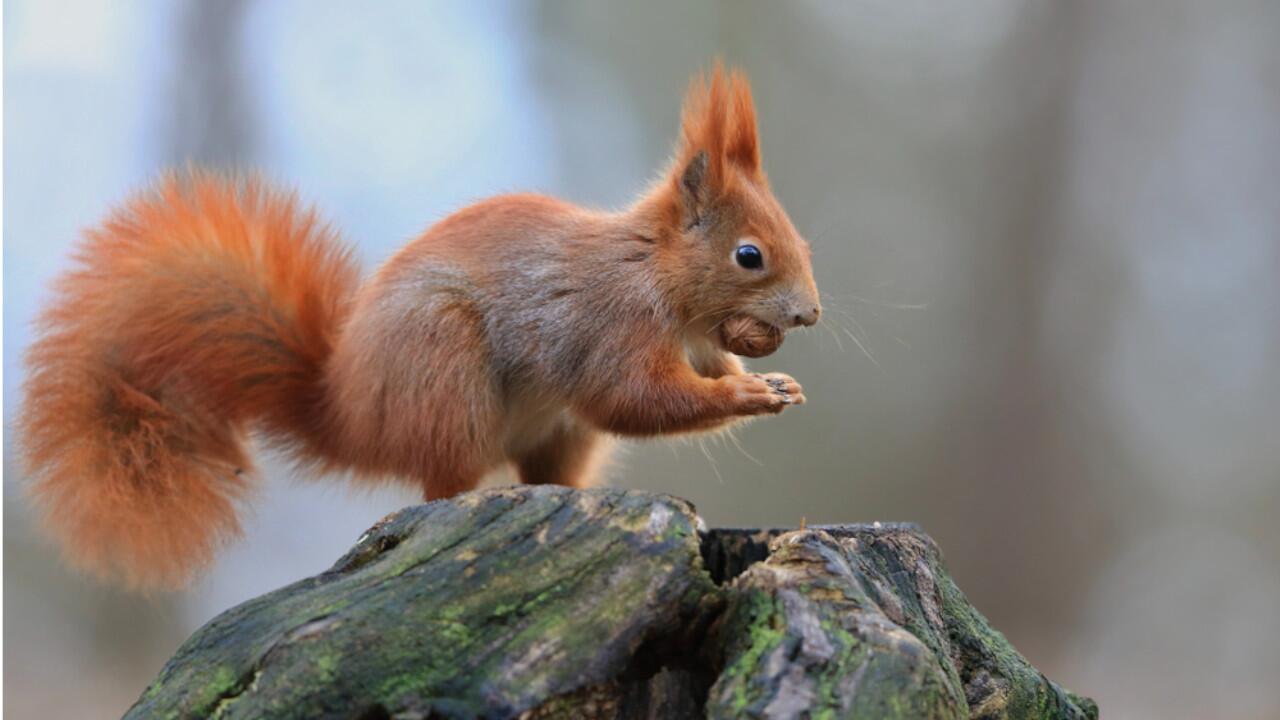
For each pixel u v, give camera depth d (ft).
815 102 19.70
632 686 11.53
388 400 11.96
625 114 19.53
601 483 12.26
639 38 19.58
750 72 19.54
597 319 12.01
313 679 11.48
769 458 18.62
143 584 11.95
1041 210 19.48
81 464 11.95
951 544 18.83
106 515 11.94
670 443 12.28
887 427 18.90
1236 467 18.89
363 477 12.07
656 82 19.53
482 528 11.57
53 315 12.00
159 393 12.01
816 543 11.58
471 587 11.52
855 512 18.66
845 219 19.42
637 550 11.54
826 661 11.46
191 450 12.02
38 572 15.12
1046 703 11.68
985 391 19.08
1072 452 18.90
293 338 12.06
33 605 15.11
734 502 18.51
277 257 12.08
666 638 11.53
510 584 11.53
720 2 19.66
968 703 11.64
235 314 12.04
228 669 11.51
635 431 12.01
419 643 11.50
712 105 12.07
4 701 14.03
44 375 11.98
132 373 12.00
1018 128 19.60
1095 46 19.60
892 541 11.68
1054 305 19.34
